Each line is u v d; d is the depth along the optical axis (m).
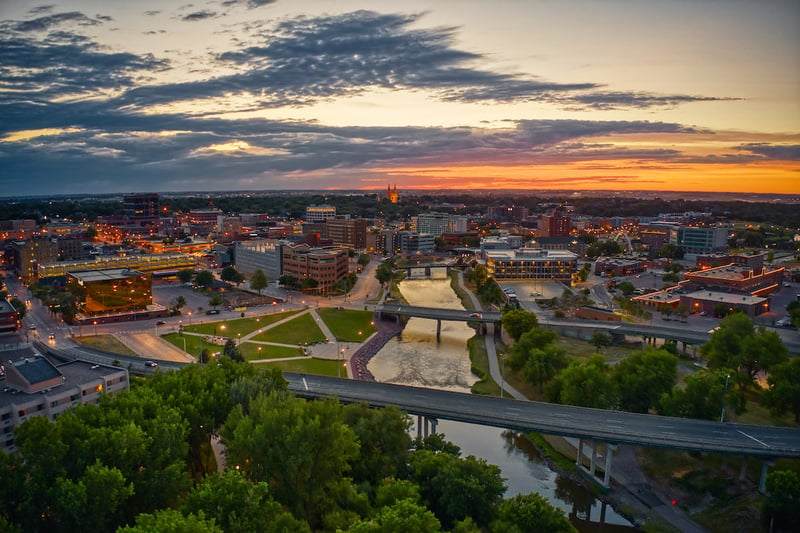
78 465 101.06
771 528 114.38
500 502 109.38
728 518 121.12
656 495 132.25
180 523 76.62
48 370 146.25
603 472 141.12
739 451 127.81
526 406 156.88
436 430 168.62
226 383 147.25
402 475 120.88
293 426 110.56
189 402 132.38
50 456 100.00
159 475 104.81
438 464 115.50
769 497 117.25
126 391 131.00
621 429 139.50
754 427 143.00
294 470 103.88
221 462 138.75
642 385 165.75
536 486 137.88
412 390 170.75
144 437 110.06
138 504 103.81
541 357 187.88
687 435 136.62
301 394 166.38
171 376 143.25
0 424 130.62
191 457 131.00
